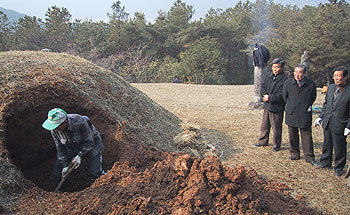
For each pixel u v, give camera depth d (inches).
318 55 1013.2
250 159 222.8
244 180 143.4
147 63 1215.6
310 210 152.5
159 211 125.0
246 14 1755.7
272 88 232.7
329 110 191.9
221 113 388.5
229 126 322.0
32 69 207.2
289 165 211.2
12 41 1224.2
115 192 138.6
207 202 128.5
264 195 152.0
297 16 1704.0
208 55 1186.6
